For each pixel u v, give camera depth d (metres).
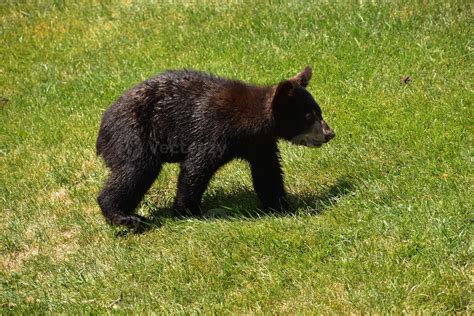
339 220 11.47
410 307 9.35
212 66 17.42
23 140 16.44
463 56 16.22
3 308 11.02
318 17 18.45
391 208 11.45
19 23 21.75
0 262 12.48
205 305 10.13
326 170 13.30
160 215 12.91
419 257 10.23
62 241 12.75
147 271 11.15
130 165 12.20
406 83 15.59
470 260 10.04
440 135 13.54
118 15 21.14
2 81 19.27
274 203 12.43
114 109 12.36
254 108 12.05
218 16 19.69
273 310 9.82
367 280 9.96
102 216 13.13
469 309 9.27
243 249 11.09
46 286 11.43
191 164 12.16
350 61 16.72
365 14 18.12
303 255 10.76
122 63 18.72
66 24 21.27
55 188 14.46
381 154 13.38
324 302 9.74
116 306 10.63
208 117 12.09
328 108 15.16
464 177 12.07
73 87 18.22
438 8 17.91
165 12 20.53
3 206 14.05
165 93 12.28
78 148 15.45
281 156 13.84
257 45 18.02
